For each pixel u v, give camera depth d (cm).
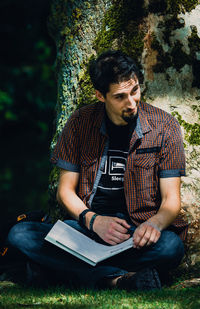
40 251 308
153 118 318
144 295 271
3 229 356
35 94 1042
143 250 301
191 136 358
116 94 294
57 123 412
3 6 1081
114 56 295
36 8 1085
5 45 1109
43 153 1127
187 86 365
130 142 313
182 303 254
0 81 1047
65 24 406
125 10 376
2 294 296
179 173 315
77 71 393
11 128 1169
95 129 323
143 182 313
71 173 329
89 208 324
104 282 298
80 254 288
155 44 367
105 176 321
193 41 366
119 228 298
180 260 308
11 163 1067
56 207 389
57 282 316
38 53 1066
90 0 390
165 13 367
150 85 368
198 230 343
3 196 892
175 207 305
